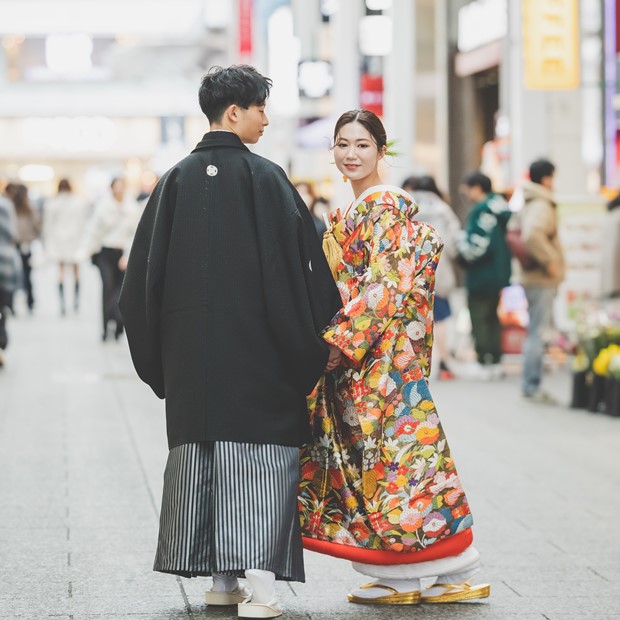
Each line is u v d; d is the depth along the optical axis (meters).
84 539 11.22
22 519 12.00
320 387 9.12
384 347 8.99
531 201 20.77
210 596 9.13
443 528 9.05
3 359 24.45
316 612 9.07
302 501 9.12
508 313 25.72
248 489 8.62
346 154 9.27
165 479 8.87
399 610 9.16
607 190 27.83
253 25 64.69
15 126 112.12
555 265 20.69
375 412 8.95
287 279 8.70
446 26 36.31
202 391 8.65
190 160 8.96
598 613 9.16
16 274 23.88
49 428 17.36
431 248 9.16
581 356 20.12
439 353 24.05
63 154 112.38
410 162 36.25
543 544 11.39
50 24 103.81
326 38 56.47
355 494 9.07
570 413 19.70
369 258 9.09
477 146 36.31
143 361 9.13
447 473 9.12
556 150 30.58
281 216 8.72
